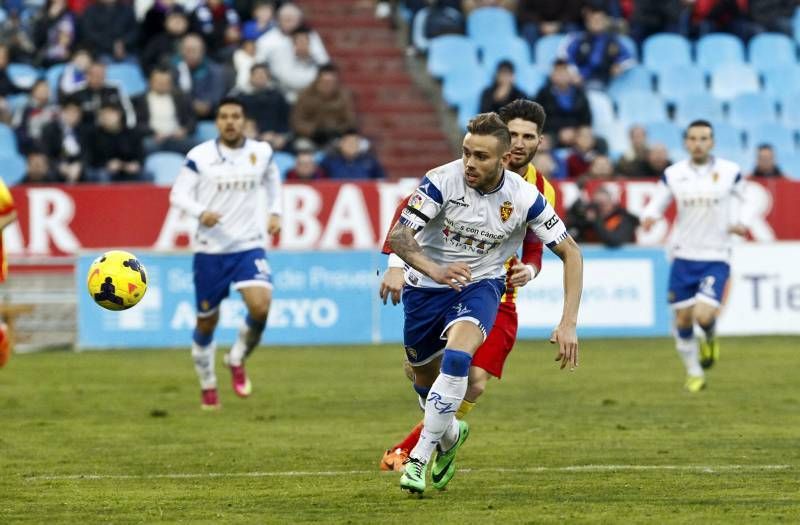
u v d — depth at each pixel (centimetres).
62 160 7644
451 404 2705
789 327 7188
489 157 2633
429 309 2838
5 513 2633
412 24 9244
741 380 5331
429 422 2717
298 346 6894
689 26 9544
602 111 8688
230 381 5412
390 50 9219
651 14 9475
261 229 4616
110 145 7575
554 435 3803
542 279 7025
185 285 6831
